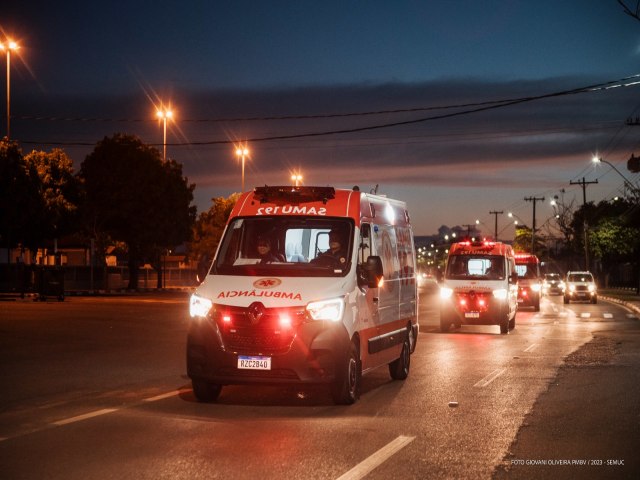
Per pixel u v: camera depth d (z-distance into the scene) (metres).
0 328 23.83
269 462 7.46
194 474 7.00
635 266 75.44
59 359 16.19
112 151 62.62
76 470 7.12
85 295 52.91
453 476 7.05
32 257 55.59
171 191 64.94
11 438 8.50
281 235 11.95
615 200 83.44
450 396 11.62
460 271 25.25
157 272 71.50
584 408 10.62
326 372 10.35
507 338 22.27
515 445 8.34
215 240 85.94
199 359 10.55
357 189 12.38
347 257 11.35
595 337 22.66
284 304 10.38
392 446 8.21
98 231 62.94
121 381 13.02
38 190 49.16
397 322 13.29
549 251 120.62
